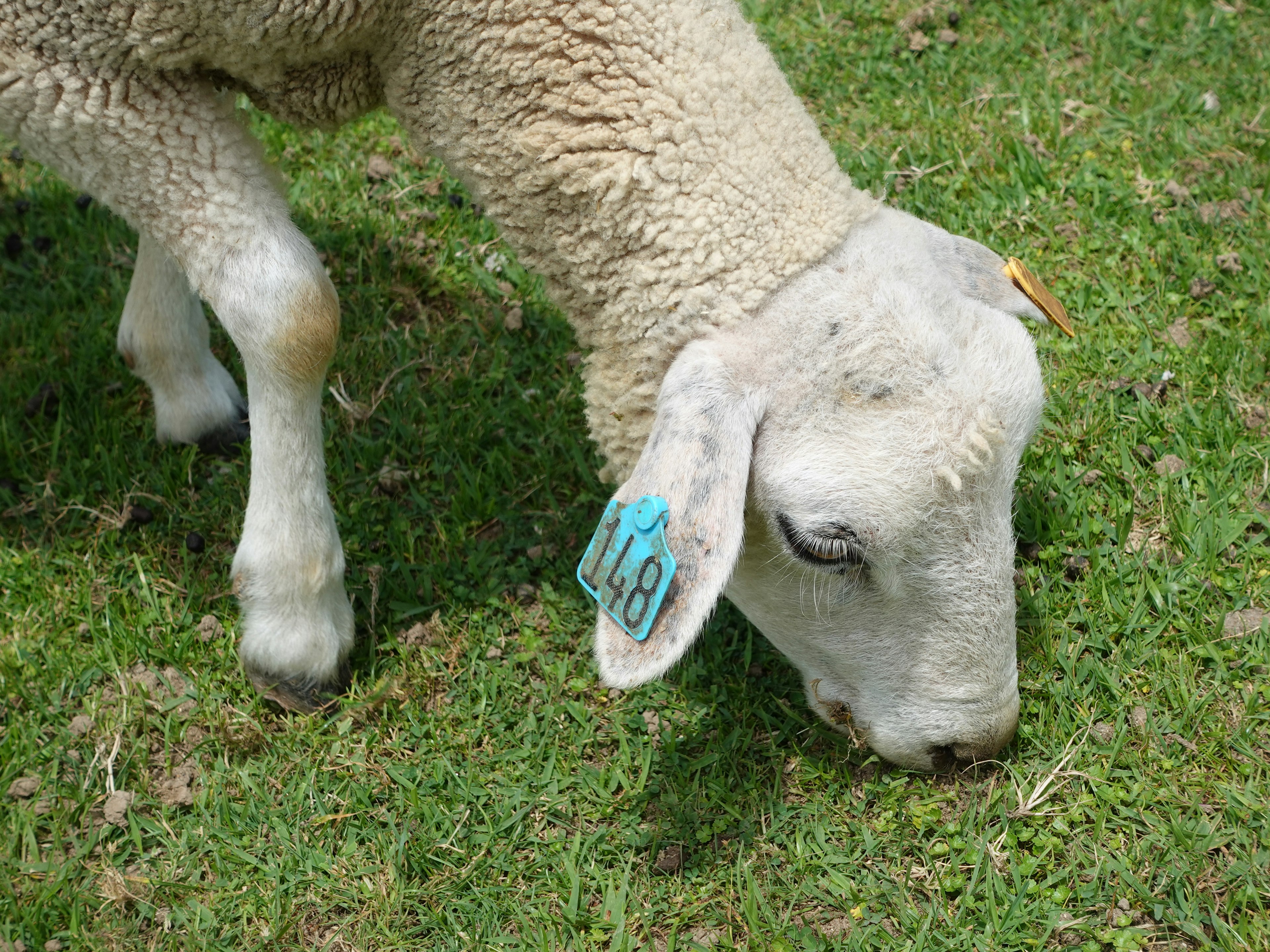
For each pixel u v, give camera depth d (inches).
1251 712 51.0
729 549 45.9
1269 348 58.2
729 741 51.8
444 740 52.3
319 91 50.8
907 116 66.4
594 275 49.4
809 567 47.9
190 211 49.9
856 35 70.1
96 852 50.9
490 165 49.8
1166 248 61.4
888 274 47.7
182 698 53.3
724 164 47.8
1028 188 63.5
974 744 49.4
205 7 47.8
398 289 62.6
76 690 53.4
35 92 48.7
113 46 48.3
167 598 55.3
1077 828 49.8
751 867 49.7
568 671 53.6
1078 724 51.3
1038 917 48.4
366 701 53.0
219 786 51.7
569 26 47.9
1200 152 64.5
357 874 50.0
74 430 59.1
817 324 47.3
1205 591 53.4
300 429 51.7
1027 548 55.0
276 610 52.7
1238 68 67.7
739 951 48.3
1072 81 67.7
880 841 49.9
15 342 61.4
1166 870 48.7
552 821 51.0
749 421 46.9
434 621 54.7
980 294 49.7
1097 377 58.5
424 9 48.5
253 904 49.7
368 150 66.4
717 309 47.9
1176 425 56.9
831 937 48.6
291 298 50.4
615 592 46.7
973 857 49.3
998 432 46.6
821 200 48.2
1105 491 55.9
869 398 46.8
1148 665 52.3
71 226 64.7
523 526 57.0
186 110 49.4
